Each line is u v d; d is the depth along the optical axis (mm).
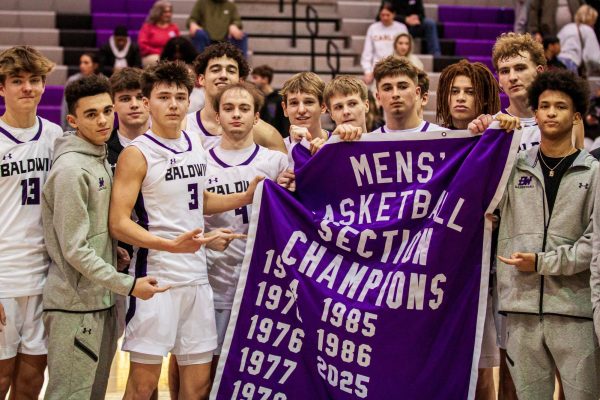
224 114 3959
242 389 3762
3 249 3598
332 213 3818
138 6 11492
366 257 3744
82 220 3484
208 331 3752
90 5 11398
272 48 10922
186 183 3711
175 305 3678
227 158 4020
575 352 3406
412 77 3994
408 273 3658
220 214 3977
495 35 11570
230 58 4387
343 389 3672
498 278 3609
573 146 3793
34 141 3691
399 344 3652
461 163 3678
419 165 3746
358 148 3789
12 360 3648
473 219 3623
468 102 4098
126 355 5703
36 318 3674
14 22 10984
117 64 9719
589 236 3385
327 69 10859
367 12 11445
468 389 3619
